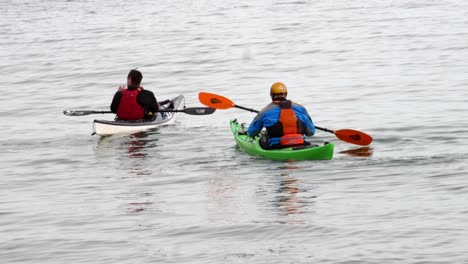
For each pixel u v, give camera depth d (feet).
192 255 33.45
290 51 111.86
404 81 83.82
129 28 147.02
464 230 34.65
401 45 111.14
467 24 128.98
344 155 52.01
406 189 42.65
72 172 51.39
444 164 48.19
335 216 37.99
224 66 101.86
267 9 169.48
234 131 58.03
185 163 52.21
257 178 46.83
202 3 188.14
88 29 147.64
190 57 110.32
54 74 100.32
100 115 74.23
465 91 75.82
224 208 40.60
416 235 34.32
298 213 38.86
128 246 35.09
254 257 32.78
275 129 50.78
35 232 37.88
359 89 80.74
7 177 50.70
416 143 55.11
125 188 46.39
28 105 80.07
